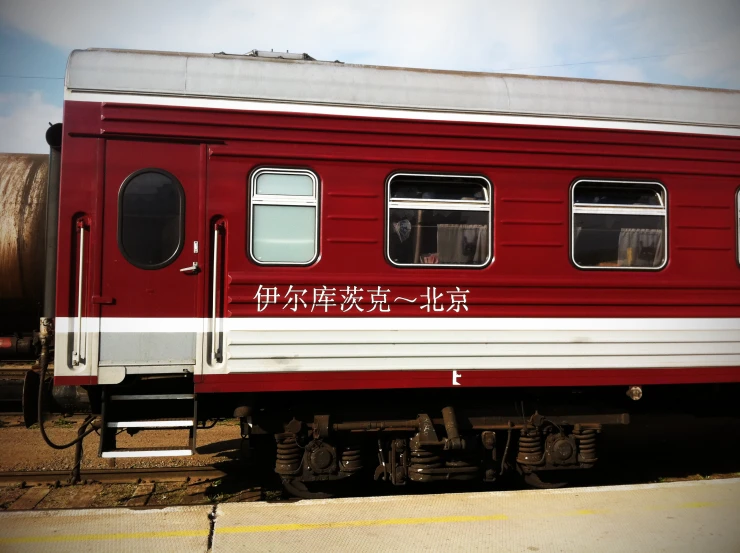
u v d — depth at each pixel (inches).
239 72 174.2
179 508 159.5
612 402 212.5
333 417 182.7
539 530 151.7
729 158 199.3
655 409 224.7
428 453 186.4
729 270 198.7
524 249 184.4
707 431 277.1
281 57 190.4
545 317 184.2
